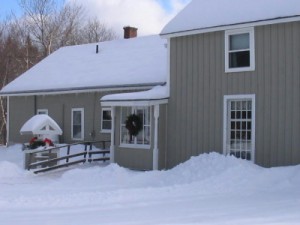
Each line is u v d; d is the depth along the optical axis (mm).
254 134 17375
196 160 17469
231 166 16078
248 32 17766
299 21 16516
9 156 27078
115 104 20188
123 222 9383
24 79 31562
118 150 20922
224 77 18281
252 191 13547
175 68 19703
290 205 11133
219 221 9336
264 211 10414
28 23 69000
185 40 19453
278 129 16844
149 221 9445
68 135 28094
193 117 19094
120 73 26375
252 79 17531
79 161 21469
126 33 33594
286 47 16781
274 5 17359
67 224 9281
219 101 18391
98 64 29250
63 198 12750
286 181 14281
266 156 17062
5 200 12508
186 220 9500
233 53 18172
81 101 27547
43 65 32656
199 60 19016
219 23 18219
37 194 13938
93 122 26844
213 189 13984
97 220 9656
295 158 16438
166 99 19734
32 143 20922
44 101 29547
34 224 9312
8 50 51312
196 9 20031
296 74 16531
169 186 14867
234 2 19047
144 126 20250
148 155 19766
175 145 19578
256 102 17406
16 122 31125
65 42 54938
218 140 18359
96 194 13328
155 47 28781
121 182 16562
